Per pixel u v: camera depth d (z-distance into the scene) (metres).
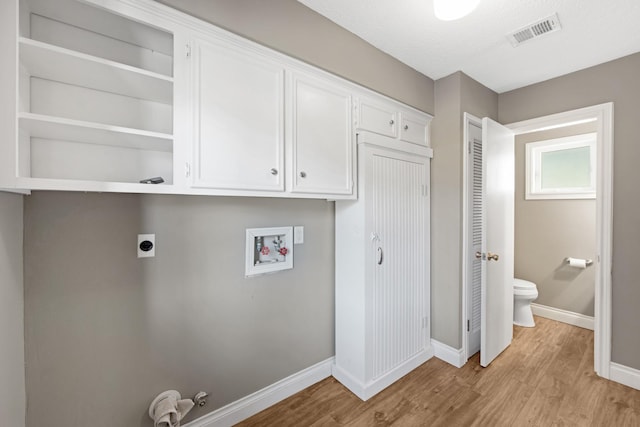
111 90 1.18
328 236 1.99
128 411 1.26
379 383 1.86
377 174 1.88
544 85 2.33
